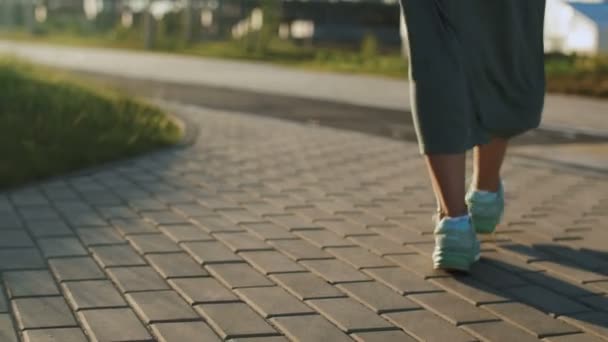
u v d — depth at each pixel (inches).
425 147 153.6
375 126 422.3
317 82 728.3
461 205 155.8
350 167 285.3
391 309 134.8
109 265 156.1
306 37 1421.0
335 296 140.9
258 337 121.4
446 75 150.9
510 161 311.0
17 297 136.6
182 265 157.4
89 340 118.7
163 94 562.9
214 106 492.7
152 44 1346.0
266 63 1021.8
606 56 813.2
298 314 131.6
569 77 759.7
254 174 264.4
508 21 153.6
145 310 131.5
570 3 820.0
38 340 118.0
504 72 158.1
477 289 146.6
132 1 1675.7
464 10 151.7
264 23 1293.1
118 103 404.2
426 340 121.7
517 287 148.7
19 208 204.1
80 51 1141.1
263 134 368.5
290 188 241.8
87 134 305.4
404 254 169.2
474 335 124.3
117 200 217.2
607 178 277.9
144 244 172.1
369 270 156.9
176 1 1552.7
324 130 391.9
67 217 195.3
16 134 286.2
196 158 293.7
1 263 155.7
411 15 151.3
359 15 1413.6
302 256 165.9
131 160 284.7
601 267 163.9
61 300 135.8
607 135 411.8
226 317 129.2
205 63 973.8
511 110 162.2
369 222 199.0
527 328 127.7
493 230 183.5
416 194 238.1
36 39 1486.2
